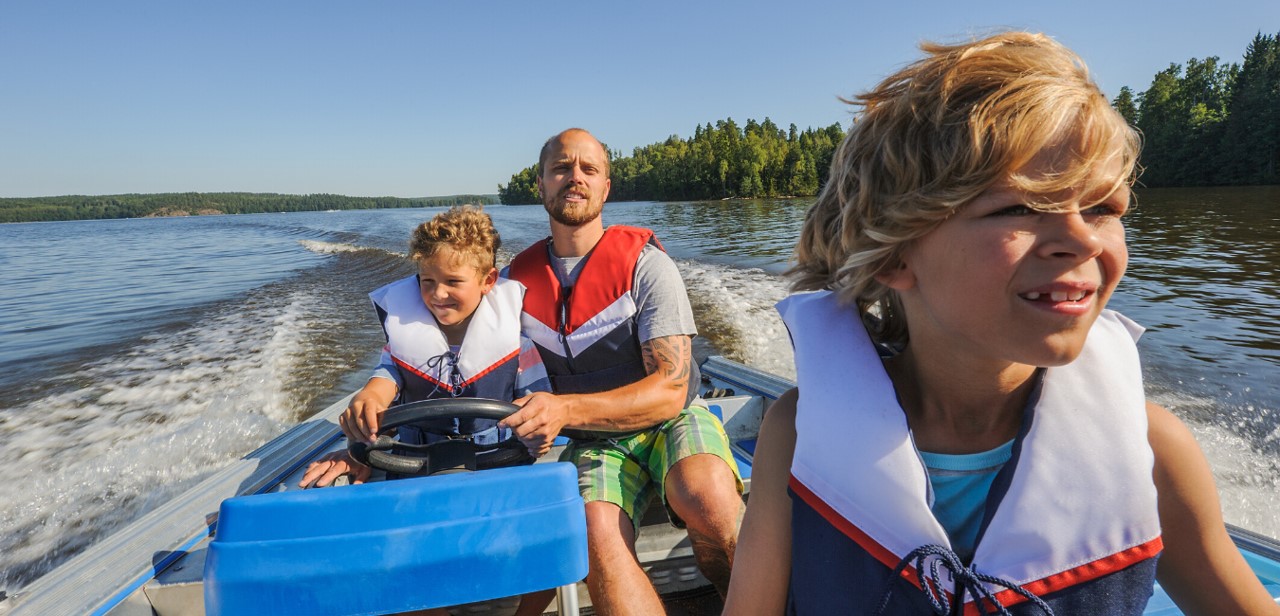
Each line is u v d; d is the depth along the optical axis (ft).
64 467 12.01
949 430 2.34
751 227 66.80
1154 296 23.40
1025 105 1.74
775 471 2.74
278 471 6.89
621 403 6.12
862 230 2.18
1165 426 2.21
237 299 30.71
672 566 6.39
